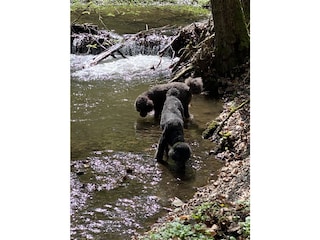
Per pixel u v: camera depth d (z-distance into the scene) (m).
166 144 5.45
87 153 5.46
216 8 7.10
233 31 7.12
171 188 4.90
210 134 5.85
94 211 4.55
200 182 4.98
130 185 4.95
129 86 7.35
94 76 7.71
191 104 6.77
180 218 4.07
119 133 5.93
